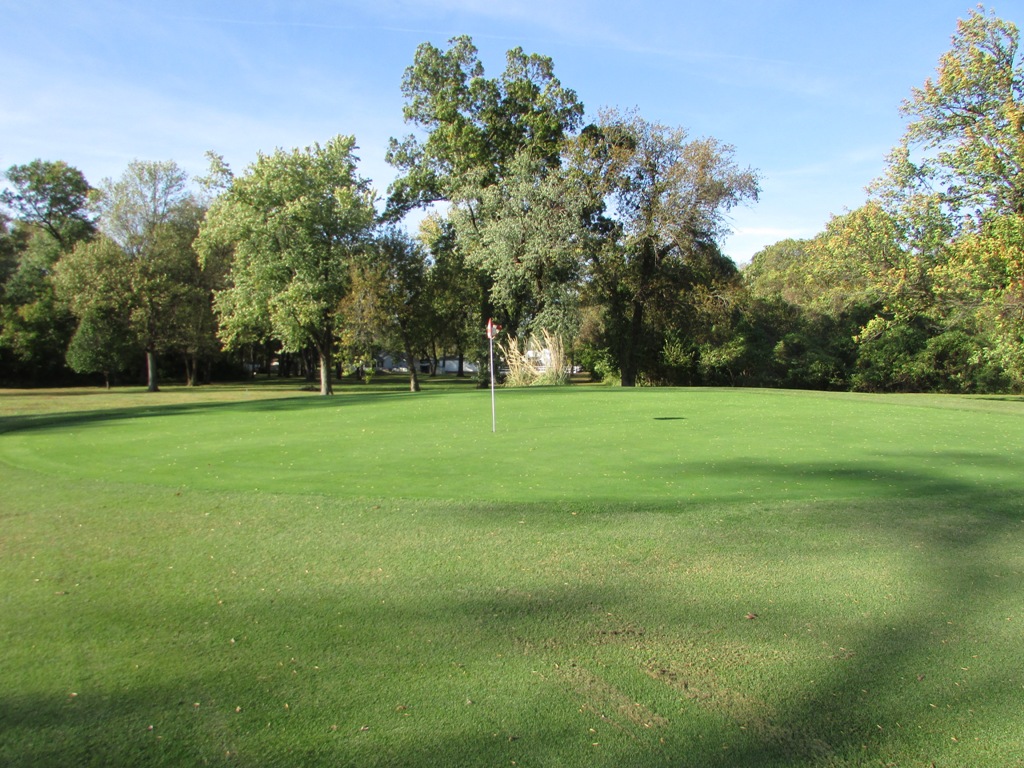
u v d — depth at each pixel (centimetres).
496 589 555
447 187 3769
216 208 3672
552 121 3791
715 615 506
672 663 433
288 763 331
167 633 478
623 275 3666
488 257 3569
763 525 725
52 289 5175
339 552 648
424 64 3991
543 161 3731
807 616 505
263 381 6606
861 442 1243
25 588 565
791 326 4412
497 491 869
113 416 1844
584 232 3428
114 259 4597
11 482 979
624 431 1391
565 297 3475
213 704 384
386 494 858
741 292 3638
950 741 352
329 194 3691
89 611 516
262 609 518
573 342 4059
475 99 3931
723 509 782
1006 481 922
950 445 1212
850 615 507
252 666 429
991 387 3603
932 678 416
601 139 3638
